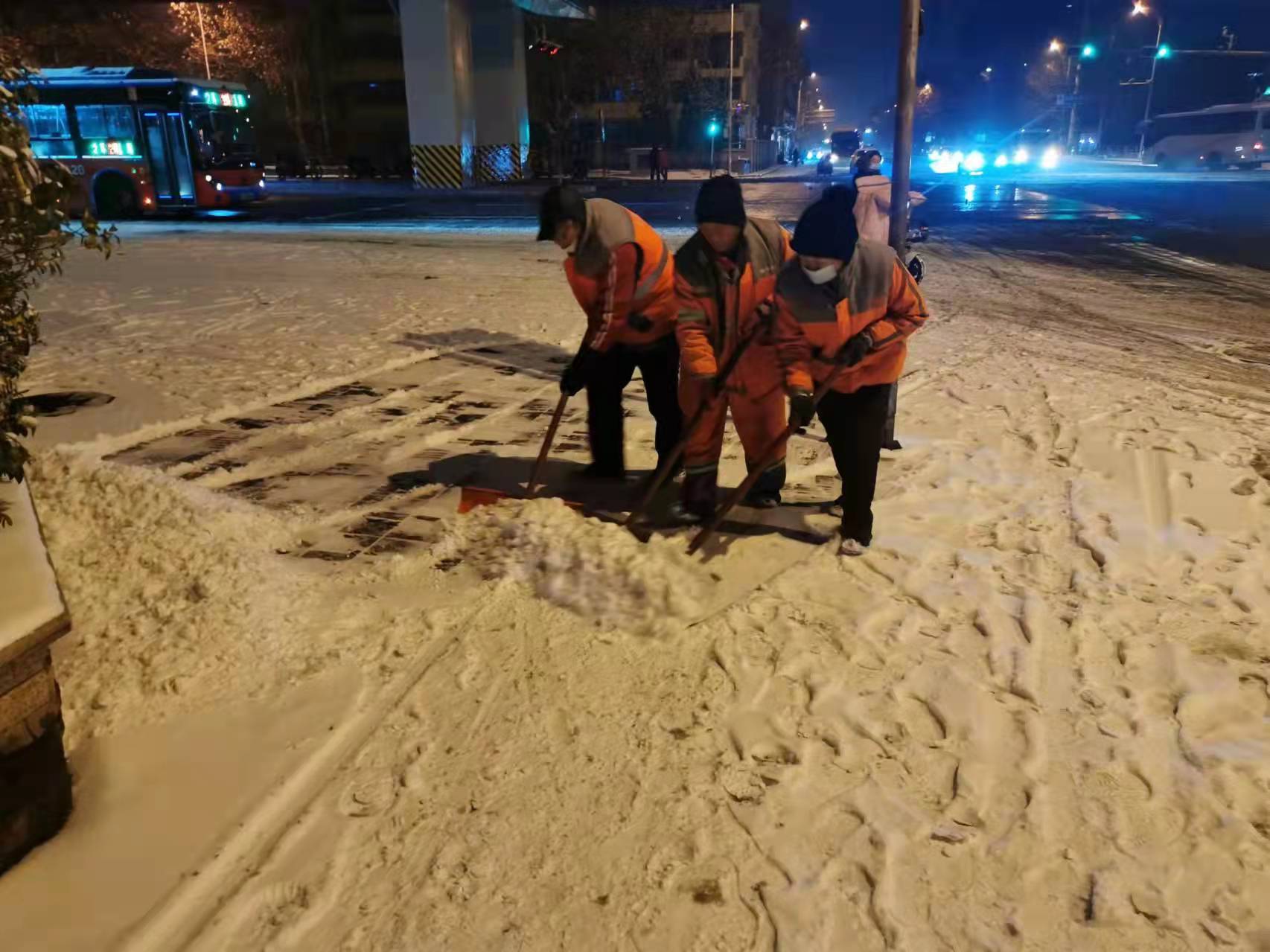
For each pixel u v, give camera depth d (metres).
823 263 3.38
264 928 2.06
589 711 2.80
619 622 3.25
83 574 3.30
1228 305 10.45
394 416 5.80
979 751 2.63
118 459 4.85
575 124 47.28
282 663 2.99
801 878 2.20
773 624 3.29
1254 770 2.54
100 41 38.19
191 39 40.47
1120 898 2.13
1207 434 5.54
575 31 45.19
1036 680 2.96
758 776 2.54
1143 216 21.44
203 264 13.09
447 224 19.50
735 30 58.44
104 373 6.64
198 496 4.05
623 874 2.21
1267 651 3.13
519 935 2.05
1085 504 4.39
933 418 5.89
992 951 2.00
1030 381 6.90
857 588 3.57
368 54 49.47
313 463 4.90
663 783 2.51
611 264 4.02
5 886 2.16
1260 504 4.42
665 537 3.96
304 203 27.00
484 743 2.65
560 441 5.38
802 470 4.88
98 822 2.34
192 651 2.96
